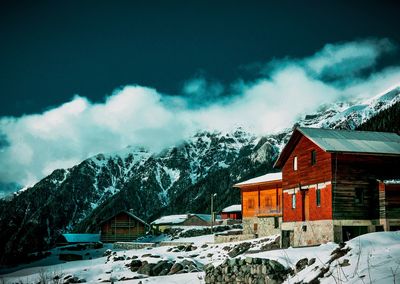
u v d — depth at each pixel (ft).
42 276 90.58
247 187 215.10
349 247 63.87
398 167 128.57
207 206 631.97
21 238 627.46
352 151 121.80
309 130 135.23
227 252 154.81
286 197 144.36
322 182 125.39
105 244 287.48
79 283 124.57
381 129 408.46
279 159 147.02
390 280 47.65
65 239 317.22
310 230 128.67
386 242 65.31
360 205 122.52
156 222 339.77
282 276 69.21
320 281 56.29
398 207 120.37
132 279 123.24
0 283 134.51
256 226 205.16
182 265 133.28
